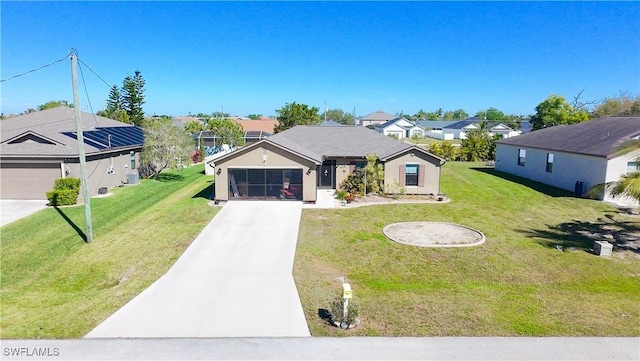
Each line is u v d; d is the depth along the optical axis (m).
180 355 8.64
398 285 12.62
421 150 25.98
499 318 10.30
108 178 28.36
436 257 15.23
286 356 8.62
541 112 60.28
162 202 24.33
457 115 171.50
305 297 11.68
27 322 10.23
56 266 14.68
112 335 9.49
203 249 15.95
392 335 9.48
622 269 14.05
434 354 8.68
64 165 24.06
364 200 25.03
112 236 17.78
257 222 19.78
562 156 28.16
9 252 16.00
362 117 114.38
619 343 9.10
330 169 28.45
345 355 8.65
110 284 13.30
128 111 63.53
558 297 11.72
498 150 38.31
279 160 23.91
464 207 23.48
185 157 33.00
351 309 9.89
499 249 16.09
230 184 24.34
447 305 11.09
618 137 25.33
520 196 26.30
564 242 17.00
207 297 11.66
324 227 19.09
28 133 24.89
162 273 13.55
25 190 24.55
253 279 13.01
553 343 9.10
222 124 57.97
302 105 59.12
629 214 21.66
